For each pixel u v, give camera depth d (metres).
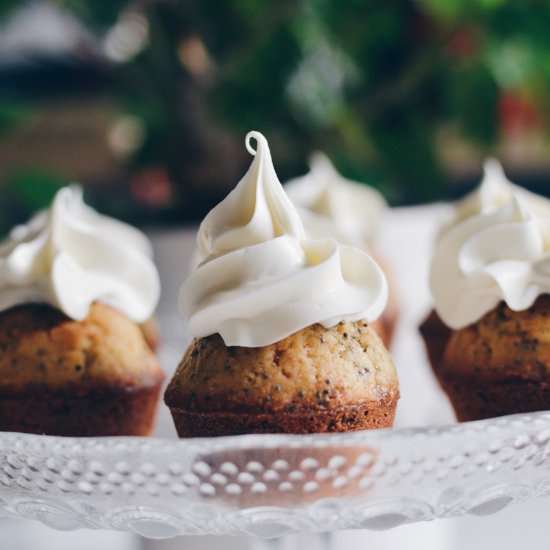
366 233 0.67
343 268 0.43
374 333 0.43
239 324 0.41
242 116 0.71
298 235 0.42
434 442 0.36
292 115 0.71
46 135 0.94
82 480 0.38
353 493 0.37
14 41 0.91
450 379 0.47
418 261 0.68
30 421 0.47
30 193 0.72
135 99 0.75
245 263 0.41
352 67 0.73
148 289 0.51
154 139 0.75
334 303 0.41
